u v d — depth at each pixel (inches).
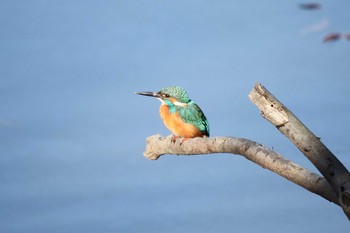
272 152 334.0
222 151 372.8
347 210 300.5
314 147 313.0
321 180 312.5
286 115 320.8
